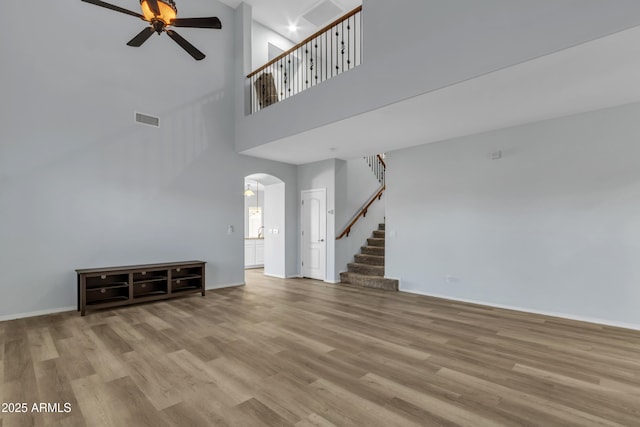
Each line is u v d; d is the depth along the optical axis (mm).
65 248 4270
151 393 2234
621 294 3697
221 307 4562
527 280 4359
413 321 3932
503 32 2762
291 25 6656
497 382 2424
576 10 2418
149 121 5023
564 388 2342
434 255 5309
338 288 5953
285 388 2312
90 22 4488
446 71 3107
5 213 3869
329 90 4262
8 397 2176
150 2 2752
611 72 2855
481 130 4637
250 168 6359
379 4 3656
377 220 7762
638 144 3598
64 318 3979
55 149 4199
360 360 2797
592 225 3883
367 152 6035
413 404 2119
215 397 2189
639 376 2535
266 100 5902
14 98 3920
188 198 5461
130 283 4504
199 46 5648
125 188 4781
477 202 4828
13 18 3934
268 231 7520
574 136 4000
